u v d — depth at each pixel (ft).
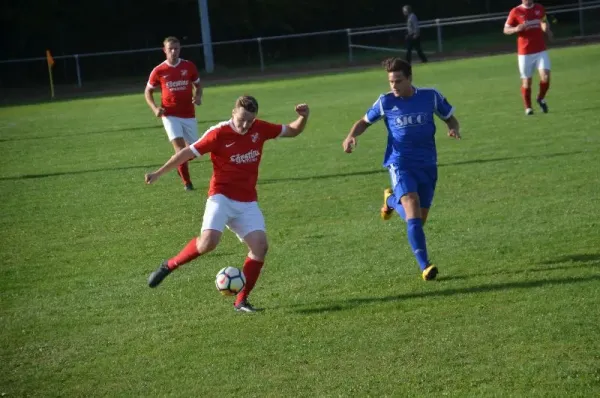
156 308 32.30
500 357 25.39
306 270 35.76
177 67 56.54
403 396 23.41
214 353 27.43
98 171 65.98
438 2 230.89
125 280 36.32
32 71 186.39
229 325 29.89
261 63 178.70
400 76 32.99
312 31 233.76
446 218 42.80
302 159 64.59
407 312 29.76
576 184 47.85
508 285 31.63
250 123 30.63
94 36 210.59
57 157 74.95
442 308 29.84
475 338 26.91
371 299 31.42
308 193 51.85
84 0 206.59
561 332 26.81
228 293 30.32
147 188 57.77
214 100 120.57
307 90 126.62
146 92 56.90
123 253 40.98
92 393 25.13
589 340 26.11
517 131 68.59
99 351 28.35
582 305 28.94
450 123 34.40
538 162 55.11
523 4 75.36
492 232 39.37
